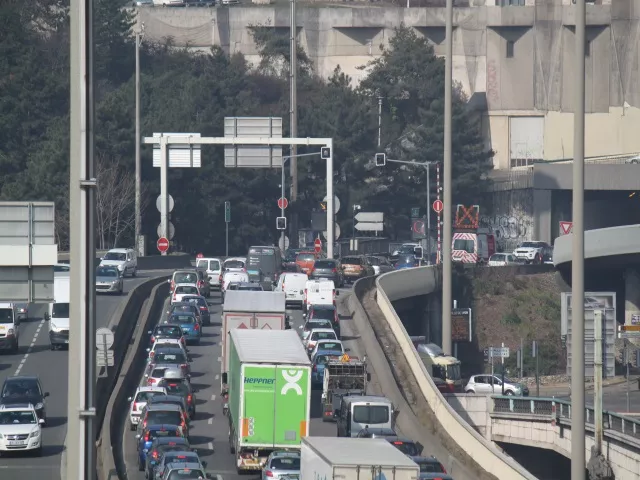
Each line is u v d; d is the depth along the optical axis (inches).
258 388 6304.1
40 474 6348.4
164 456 5792.3
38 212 5260.8
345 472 4466.0
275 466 5871.1
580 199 5935.0
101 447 6752.0
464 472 6786.4
